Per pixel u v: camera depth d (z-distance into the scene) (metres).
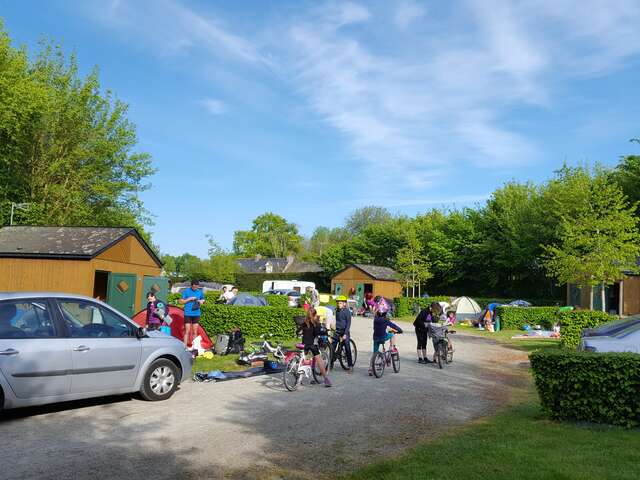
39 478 5.39
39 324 7.98
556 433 7.02
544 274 44.28
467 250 48.94
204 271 59.28
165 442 6.73
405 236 53.50
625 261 23.83
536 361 8.07
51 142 32.56
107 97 34.38
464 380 12.12
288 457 6.21
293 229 109.50
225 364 13.19
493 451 6.07
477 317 35.34
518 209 44.28
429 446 6.44
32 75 30.94
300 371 10.59
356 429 7.52
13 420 7.78
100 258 18.86
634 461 5.66
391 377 12.24
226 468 5.79
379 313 12.43
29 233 20.52
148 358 9.13
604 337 9.48
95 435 7.02
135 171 35.53
